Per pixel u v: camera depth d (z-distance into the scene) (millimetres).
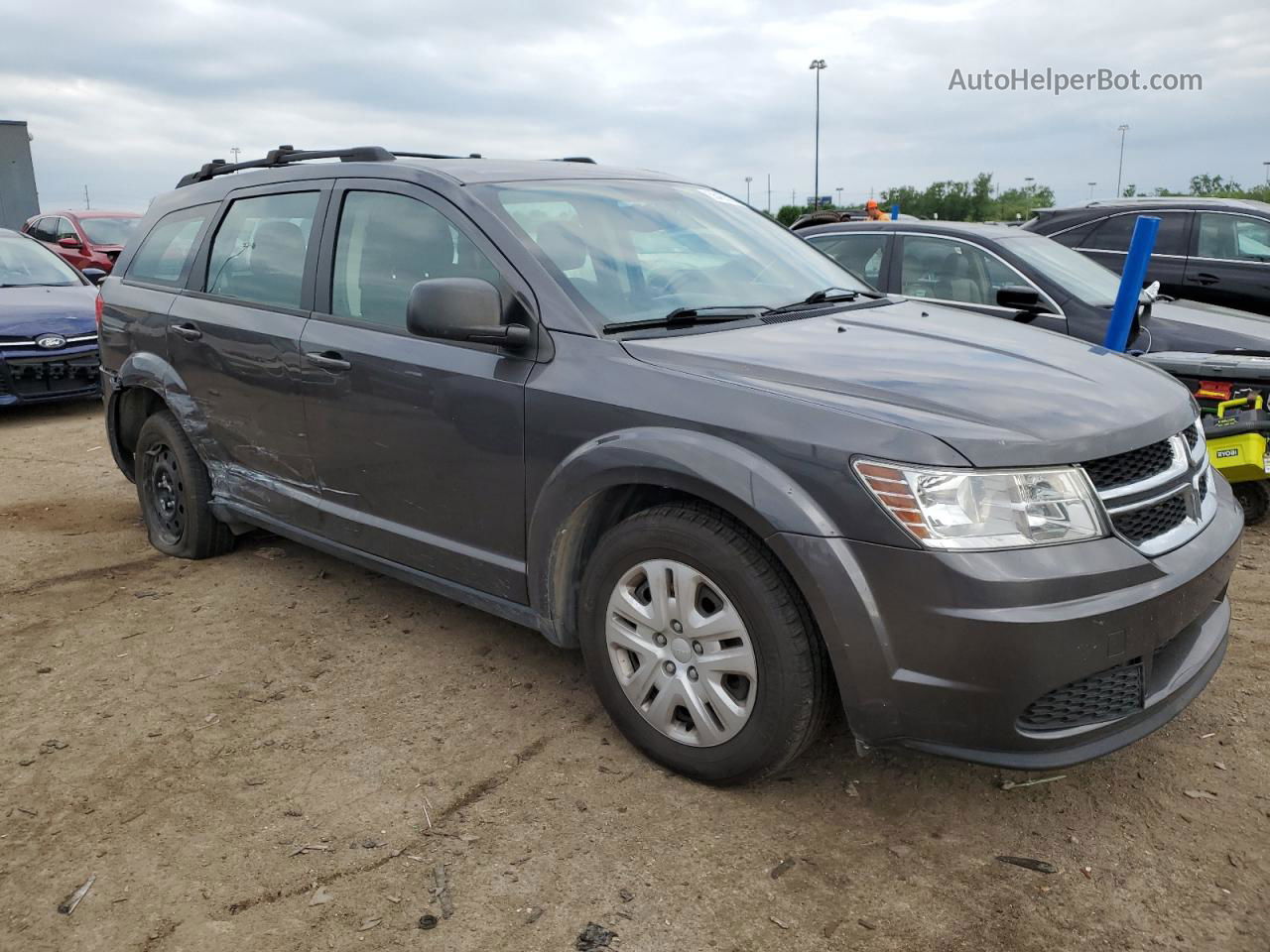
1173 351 5699
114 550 5078
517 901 2418
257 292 4172
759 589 2572
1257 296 7922
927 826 2693
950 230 6469
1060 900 2400
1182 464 2721
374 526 3688
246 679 3611
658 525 2766
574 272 3238
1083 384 2814
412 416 3420
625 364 2920
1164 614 2471
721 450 2611
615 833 2670
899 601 2395
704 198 4172
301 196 4066
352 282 3740
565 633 3182
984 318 3744
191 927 2354
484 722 3271
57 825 2764
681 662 2814
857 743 2592
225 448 4387
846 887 2457
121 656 3824
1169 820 2697
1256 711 3230
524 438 3084
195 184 4859
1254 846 2582
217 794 2893
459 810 2787
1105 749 2467
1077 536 2406
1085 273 6242
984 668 2342
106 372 5074
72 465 7059
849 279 4105
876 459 2418
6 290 9078
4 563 4914
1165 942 2260
